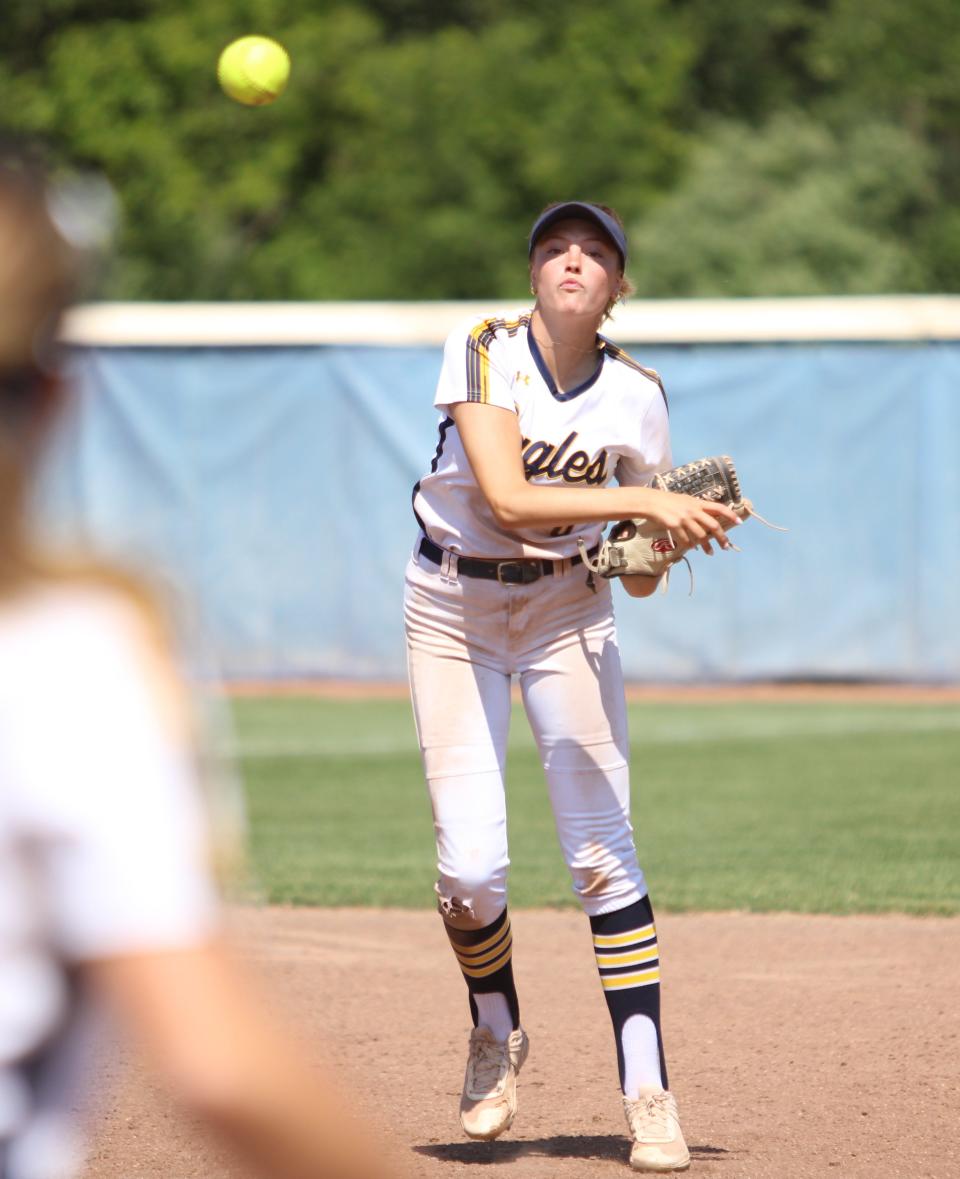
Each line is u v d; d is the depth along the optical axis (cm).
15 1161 468
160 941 443
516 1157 1416
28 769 443
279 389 5875
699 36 12094
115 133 10456
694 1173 1362
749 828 3312
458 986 2083
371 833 3294
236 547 5903
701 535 1332
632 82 11019
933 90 11944
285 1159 448
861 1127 1498
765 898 2636
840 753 4375
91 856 441
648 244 9444
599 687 1441
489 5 11650
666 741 4622
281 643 5909
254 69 2169
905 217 10400
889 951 2298
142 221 10281
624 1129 1518
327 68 10750
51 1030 462
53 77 10581
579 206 1368
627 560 1406
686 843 3153
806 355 5659
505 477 1352
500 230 10462
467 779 1438
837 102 11694
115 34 10644
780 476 5694
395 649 5869
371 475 5847
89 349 5900
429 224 10406
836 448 5666
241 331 5862
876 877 2808
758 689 5747
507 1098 1462
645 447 1452
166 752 453
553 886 2761
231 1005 450
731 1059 1752
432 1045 1802
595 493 1339
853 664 5712
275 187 10600
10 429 466
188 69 10538
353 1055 1752
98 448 5909
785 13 12144
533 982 2130
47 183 470
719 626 5778
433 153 10606
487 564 1420
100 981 452
